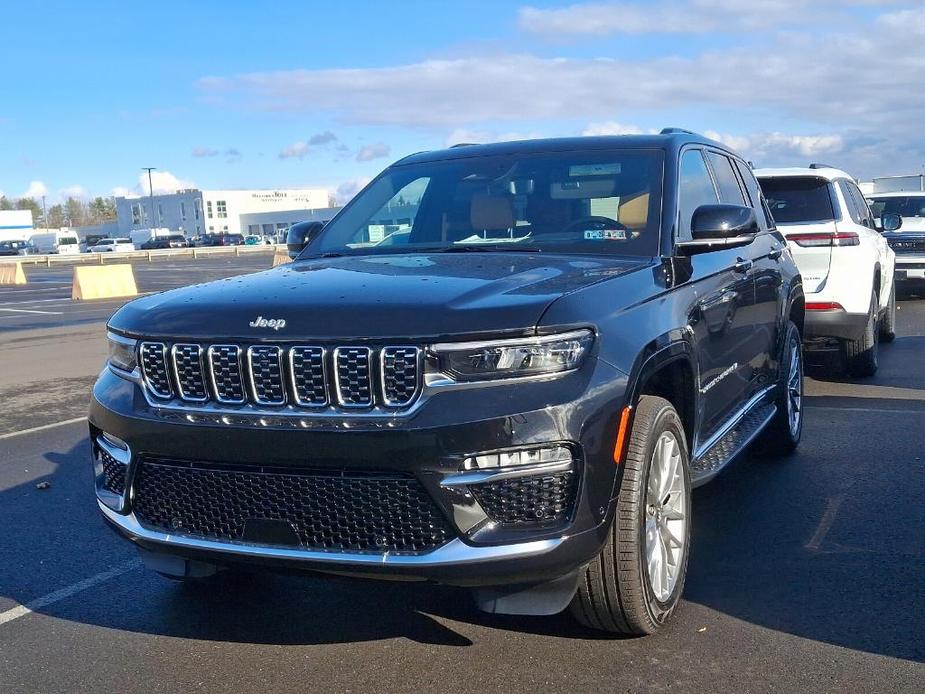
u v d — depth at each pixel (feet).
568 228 15.05
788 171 28.76
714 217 14.38
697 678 11.34
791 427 21.11
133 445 11.71
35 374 38.37
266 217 397.39
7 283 120.67
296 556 10.84
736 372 16.99
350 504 10.64
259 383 11.00
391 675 11.76
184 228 414.82
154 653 12.65
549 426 10.36
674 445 12.76
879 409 25.94
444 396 10.38
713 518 17.26
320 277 12.85
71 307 76.54
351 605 14.02
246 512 11.12
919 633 12.37
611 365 11.02
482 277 12.09
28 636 13.26
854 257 28.07
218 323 11.34
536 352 10.49
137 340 11.91
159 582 15.23
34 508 19.33
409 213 16.47
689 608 13.37
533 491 10.47
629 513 11.42
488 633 12.83
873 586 13.96
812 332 28.66
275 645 12.77
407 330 10.48
